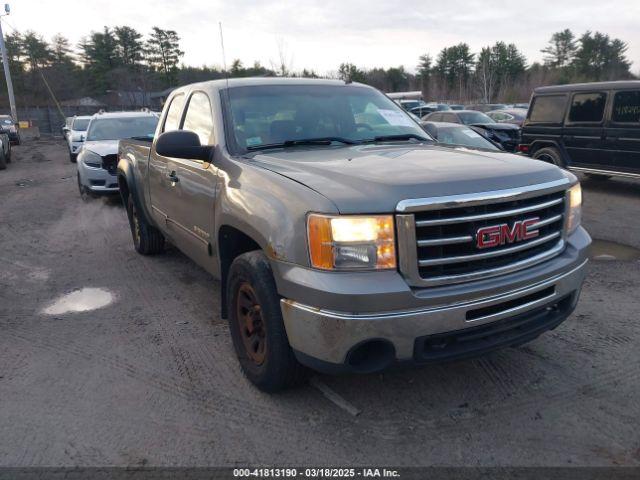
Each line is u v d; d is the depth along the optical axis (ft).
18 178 48.88
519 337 9.99
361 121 14.33
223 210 11.35
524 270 9.80
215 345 13.50
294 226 9.16
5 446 9.64
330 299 8.66
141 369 12.34
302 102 14.10
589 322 14.40
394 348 8.86
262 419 10.30
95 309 16.08
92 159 33.14
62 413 10.63
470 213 9.08
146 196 18.62
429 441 9.58
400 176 9.26
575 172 36.94
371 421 10.18
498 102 164.66
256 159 11.70
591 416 10.22
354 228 8.66
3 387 11.64
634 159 32.78
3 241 24.54
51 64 230.48
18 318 15.48
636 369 11.90
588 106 35.27
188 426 10.15
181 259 21.17
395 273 8.77
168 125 16.56
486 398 10.87
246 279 10.66
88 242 24.23
